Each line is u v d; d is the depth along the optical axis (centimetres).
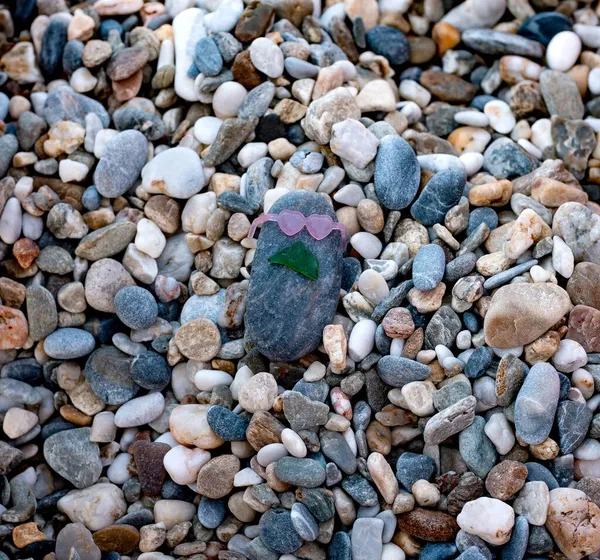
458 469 71
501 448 71
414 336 73
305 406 72
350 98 79
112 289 77
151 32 84
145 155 81
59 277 78
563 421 70
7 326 76
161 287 77
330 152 79
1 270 79
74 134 81
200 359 76
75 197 80
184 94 82
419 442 73
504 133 83
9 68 85
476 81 86
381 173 77
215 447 73
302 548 70
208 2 86
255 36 82
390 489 70
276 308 73
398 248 76
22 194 79
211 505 72
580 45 85
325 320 73
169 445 74
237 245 78
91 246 77
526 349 72
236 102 81
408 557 71
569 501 69
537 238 75
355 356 73
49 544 72
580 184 81
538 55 85
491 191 77
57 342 76
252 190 78
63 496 74
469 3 87
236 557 71
